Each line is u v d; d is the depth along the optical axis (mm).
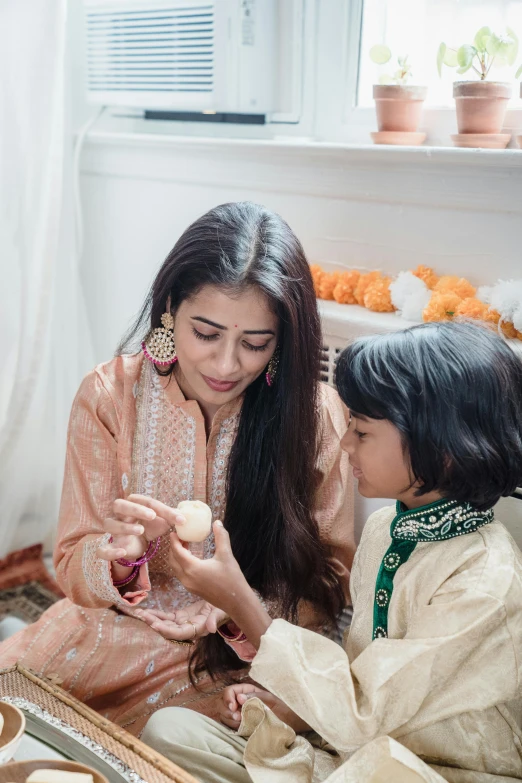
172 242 1991
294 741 1091
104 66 2055
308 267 1222
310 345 1217
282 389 1247
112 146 2039
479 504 1010
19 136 1866
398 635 1053
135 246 2092
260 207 1236
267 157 1714
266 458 1296
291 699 1005
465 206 1471
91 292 2254
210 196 1878
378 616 1079
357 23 1731
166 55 1915
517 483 1026
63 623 1345
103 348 2275
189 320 1170
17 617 2021
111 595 1213
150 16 1917
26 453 2113
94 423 1303
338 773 918
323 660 1006
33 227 1941
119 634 1321
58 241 1994
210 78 1847
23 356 1995
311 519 1327
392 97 1570
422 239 1557
